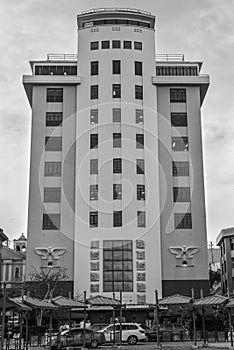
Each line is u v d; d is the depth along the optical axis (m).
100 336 33.91
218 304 30.98
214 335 39.03
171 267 58.69
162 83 63.94
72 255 58.94
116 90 63.31
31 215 60.03
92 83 63.72
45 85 64.19
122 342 37.16
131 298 56.50
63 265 58.56
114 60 64.25
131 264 57.66
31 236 59.34
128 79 63.59
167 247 59.28
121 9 65.81
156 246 58.50
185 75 65.88
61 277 57.41
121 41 64.81
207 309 40.59
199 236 59.78
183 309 47.75
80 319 53.62
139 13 65.75
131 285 57.03
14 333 37.03
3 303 26.52
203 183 61.53
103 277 57.28
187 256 58.97
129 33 65.06
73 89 64.31
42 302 30.44
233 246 76.06
